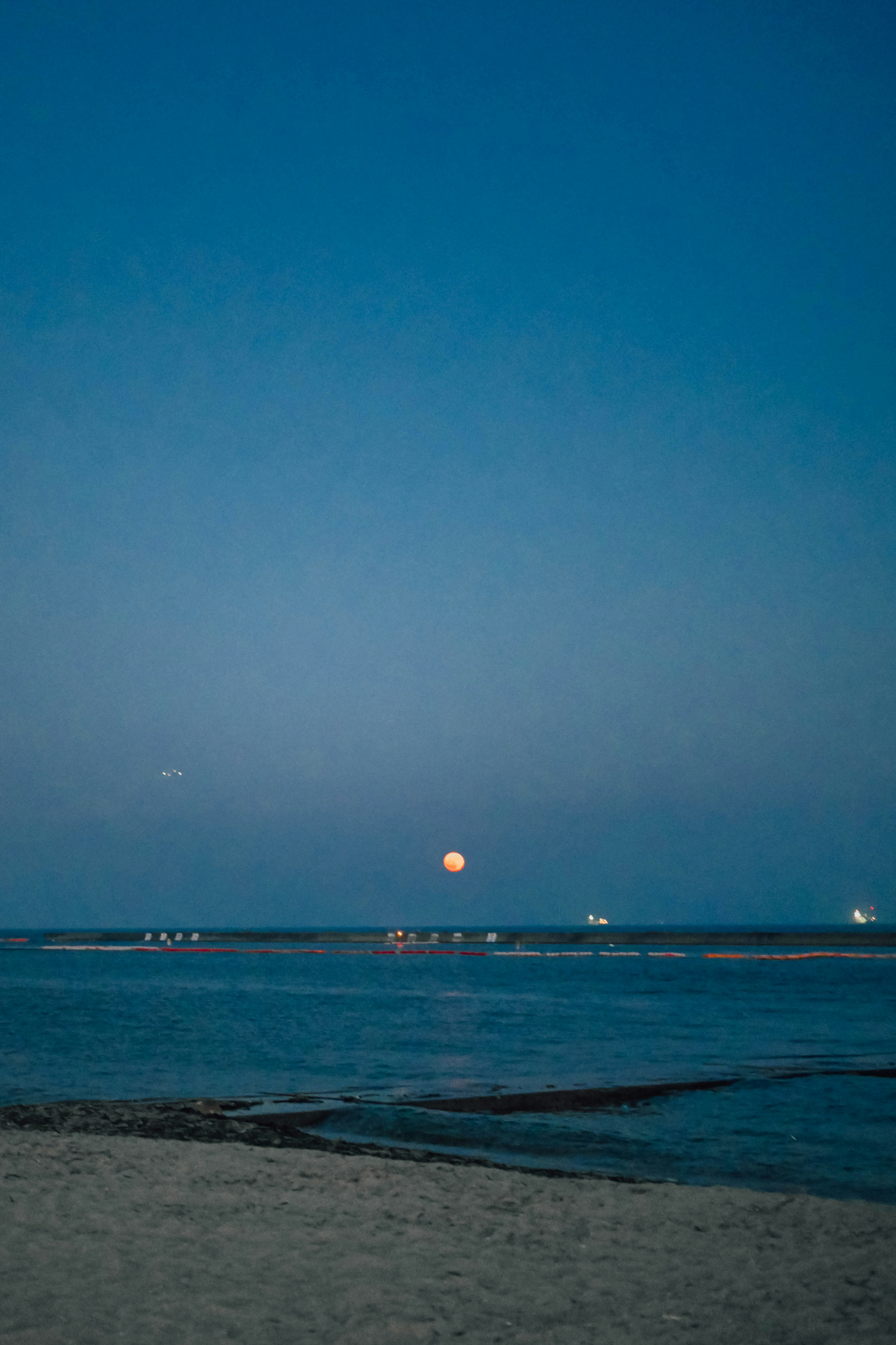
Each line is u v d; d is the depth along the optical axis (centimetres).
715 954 11581
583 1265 855
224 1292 738
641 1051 2773
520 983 6291
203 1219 949
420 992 5331
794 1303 763
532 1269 838
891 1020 3747
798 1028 3434
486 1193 1111
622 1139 1588
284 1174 1174
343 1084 2134
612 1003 4594
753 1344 680
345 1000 4719
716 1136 1616
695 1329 707
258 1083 2147
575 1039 3064
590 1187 1162
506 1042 2955
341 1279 784
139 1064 2438
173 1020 3578
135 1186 1080
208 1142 1445
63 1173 1132
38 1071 2317
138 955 11575
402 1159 1370
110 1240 859
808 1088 2072
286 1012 3959
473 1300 754
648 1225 987
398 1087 2102
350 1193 1089
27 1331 629
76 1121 1582
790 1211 1052
